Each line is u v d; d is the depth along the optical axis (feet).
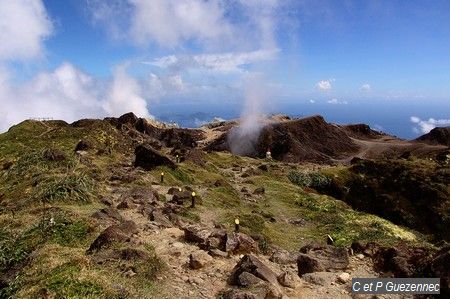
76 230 56.08
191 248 52.80
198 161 205.87
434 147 393.70
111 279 38.88
